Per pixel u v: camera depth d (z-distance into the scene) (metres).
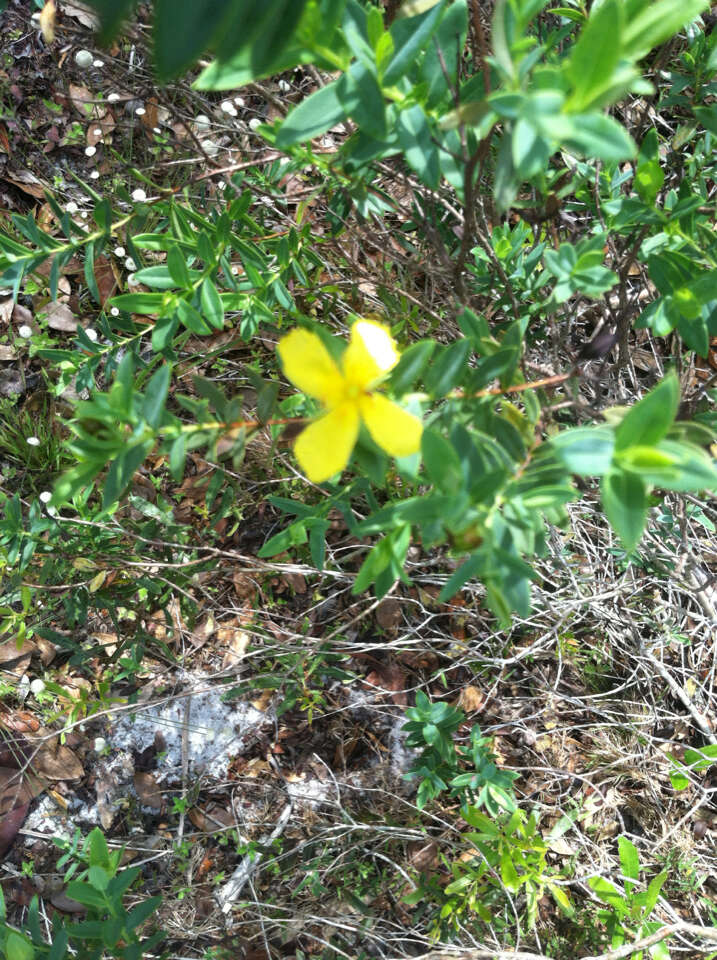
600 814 0.40
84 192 0.50
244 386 0.43
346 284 0.37
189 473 0.45
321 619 0.43
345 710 0.42
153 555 0.36
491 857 0.30
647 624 0.41
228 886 0.39
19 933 0.22
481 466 0.15
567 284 0.21
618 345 0.29
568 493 0.15
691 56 0.25
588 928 0.36
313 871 0.37
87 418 0.17
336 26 0.14
